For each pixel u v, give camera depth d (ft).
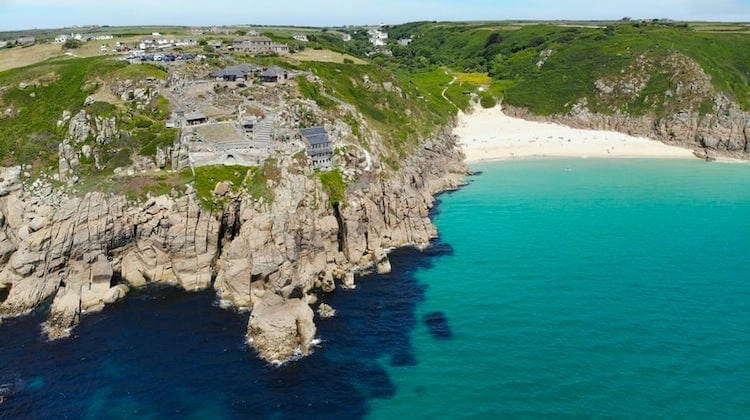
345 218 351.25
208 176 342.85
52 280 312.29
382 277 337.31
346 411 220.64
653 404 218.18
